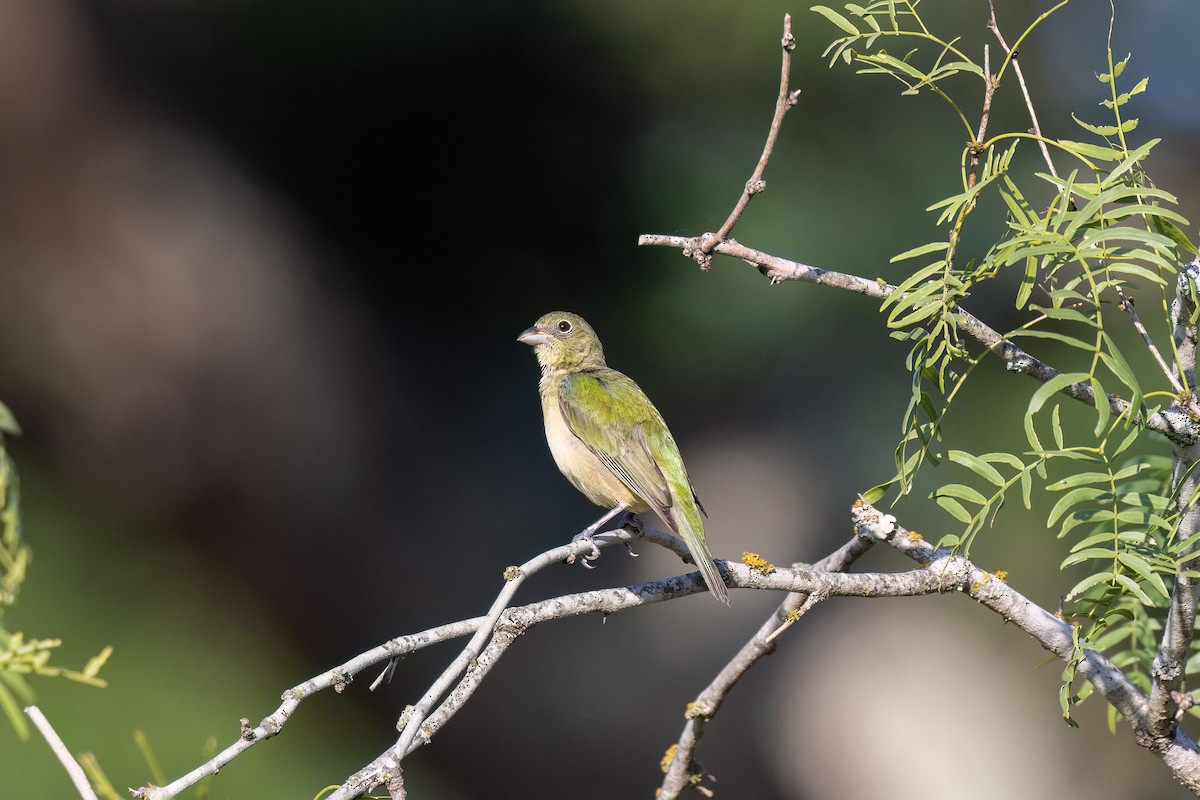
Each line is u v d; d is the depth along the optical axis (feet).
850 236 51.08
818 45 49.96
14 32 48.60
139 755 33.78
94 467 46.44
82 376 47.26
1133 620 15.58
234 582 48.44
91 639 38.32
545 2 52.90
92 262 48.70
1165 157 53.78
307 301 55.26
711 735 56.75
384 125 57.41
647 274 56.54
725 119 53.11
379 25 53.42
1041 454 13.12
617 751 54.24
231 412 50.31
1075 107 51.13
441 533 56.13
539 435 61.41
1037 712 57.93
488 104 56.85
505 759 51.85
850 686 60.18
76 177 49.49
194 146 53.62
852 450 59.57
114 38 51.96
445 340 61.41
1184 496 13.58
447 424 59.77
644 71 52.90
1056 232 13.04
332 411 53.88
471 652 14.52
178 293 50.06
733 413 61.41
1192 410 13.42
